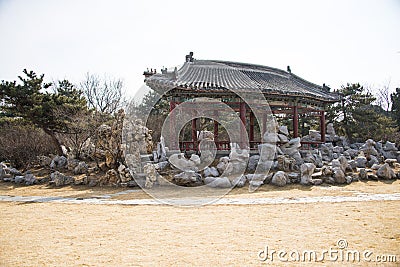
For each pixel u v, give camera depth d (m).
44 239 8.12
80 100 26.92
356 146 29.69
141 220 9.92
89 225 9.45
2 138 25.22
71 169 21.78
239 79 23.31
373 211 10.80
